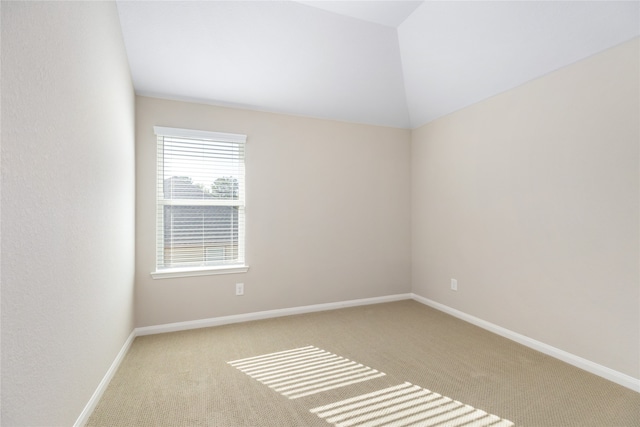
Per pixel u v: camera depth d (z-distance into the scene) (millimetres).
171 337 2877
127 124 2564
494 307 2977
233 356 2504
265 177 3404
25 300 1117
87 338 1686
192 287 3109
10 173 1031
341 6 2605
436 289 3725
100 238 1879
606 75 2104
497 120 2928
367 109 3717
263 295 3404
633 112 1971
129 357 2463
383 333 2980
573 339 2322
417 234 4031
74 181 1516
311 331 3033
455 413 1787
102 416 1741
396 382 2117
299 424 1701
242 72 2965
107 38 2027
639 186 1947
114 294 2184
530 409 1816
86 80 1659
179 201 3082
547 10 2135
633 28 1919
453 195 3455
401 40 3057
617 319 2061
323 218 3682
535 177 2586
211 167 3203
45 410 1250
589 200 2213
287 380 2145
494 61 2674
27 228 1131
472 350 2602
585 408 1817
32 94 1158
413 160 4086
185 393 1979
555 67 2396
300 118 3564
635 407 1820
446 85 3207
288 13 2598
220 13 2494
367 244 3906
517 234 2744
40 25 1207
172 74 2840
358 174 3857
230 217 3299
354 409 1831
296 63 3006
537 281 2576
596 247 2172
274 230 3451
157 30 2506
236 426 1681
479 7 2383
